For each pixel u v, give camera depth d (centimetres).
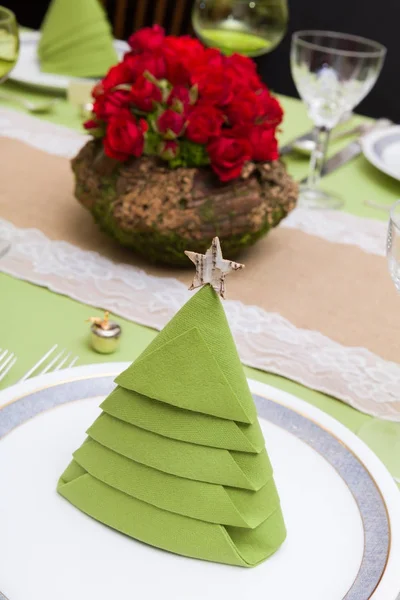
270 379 91
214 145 98
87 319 97
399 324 102
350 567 70
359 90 130
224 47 157
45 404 78
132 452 69
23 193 118
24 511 71
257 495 70
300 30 257
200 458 69
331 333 99
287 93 265
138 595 67
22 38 170
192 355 68
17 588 67
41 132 137
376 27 247
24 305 97
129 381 69
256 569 69
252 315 99
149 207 99
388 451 84
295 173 138
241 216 101
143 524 70
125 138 98
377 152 142
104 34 157
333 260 113
